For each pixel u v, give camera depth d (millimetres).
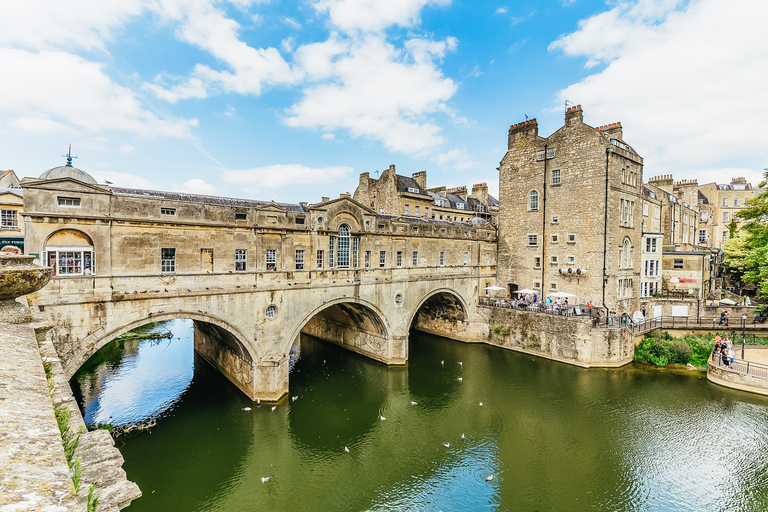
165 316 19578
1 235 29938
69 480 2967
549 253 36000
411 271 32406
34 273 8617
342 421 22375
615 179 32562
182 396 24484
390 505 15789
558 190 35250
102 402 23516
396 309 31031
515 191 39125
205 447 19500
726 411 21859
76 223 17281
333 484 17172
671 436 19672
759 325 32656
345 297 27453
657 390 25031
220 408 22938
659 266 39000
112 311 18047
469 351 35094
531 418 22141
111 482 4680
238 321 22203
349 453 19328
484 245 39938
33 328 8250
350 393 26047
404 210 50719
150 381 26891
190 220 20500
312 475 17766
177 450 19203
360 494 16500
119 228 18531
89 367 29547
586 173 33094
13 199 31219
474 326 38062
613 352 29328
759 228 32906
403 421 22391
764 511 14680
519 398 24672
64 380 6879
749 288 49188
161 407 23000
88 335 17422
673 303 36719
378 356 32094
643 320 32656
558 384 26547
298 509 15695
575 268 33938
